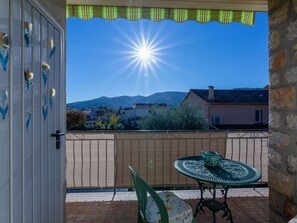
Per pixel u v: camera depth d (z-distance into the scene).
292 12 1.99
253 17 3.37
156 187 3.58
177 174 3.52
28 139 1.60
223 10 3.29
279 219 2.21
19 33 1.47
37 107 1.76
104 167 3.55
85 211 3.11
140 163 3.50
